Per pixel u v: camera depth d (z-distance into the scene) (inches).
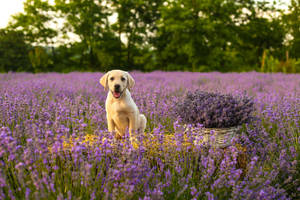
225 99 133.7
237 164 119.9
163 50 1562.5
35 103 188.1
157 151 113.5
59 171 100.2
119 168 85.2
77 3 1493.6
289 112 175.0
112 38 1557.6
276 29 1656.0
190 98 152.7
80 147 85.1
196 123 120.8
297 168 111.3
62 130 83.7
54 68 1328.7
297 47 1631.4
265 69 942.4
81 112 172.7
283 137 139.9
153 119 178.5
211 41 1322.6
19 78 533.3
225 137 122.1
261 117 177.9
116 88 130.4
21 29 1540.4
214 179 97.6
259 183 92.0
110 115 141.1
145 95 232.8
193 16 1379.2
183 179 88.3
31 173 78.6
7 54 1136.8
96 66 1427.2
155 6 1579.7
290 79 477.4
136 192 82.4
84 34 1542.8
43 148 77.5
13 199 71.5
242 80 432.8
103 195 83.7
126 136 108.0
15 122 150.4
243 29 1624.0
